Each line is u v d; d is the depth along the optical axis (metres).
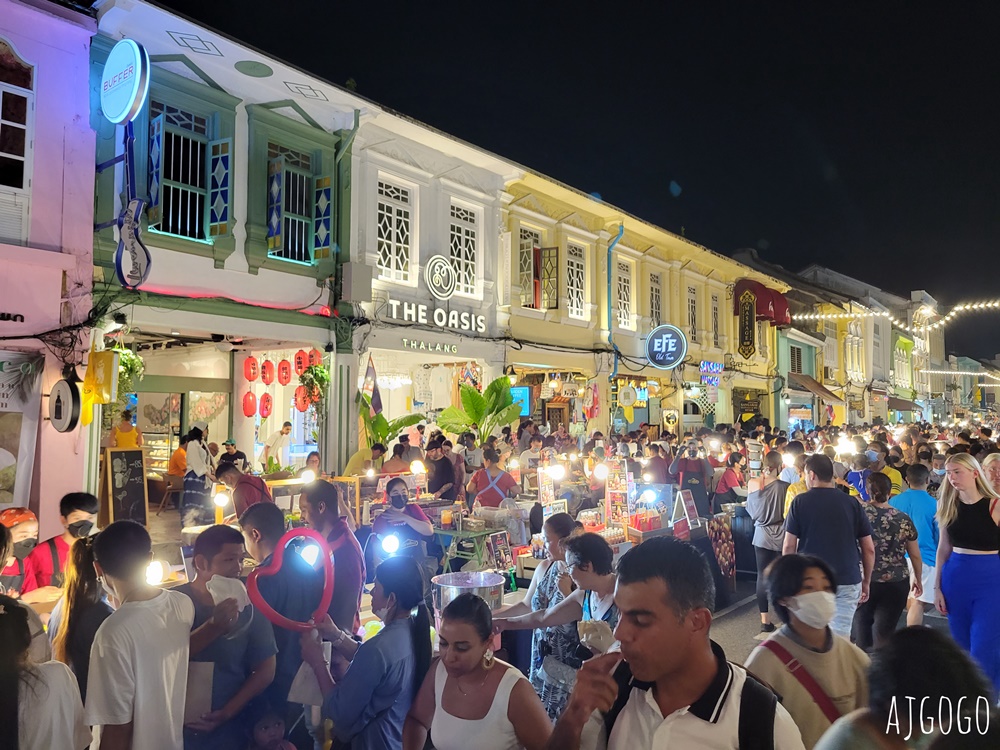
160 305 10.26
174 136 10.73
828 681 2.83
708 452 16.06
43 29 9.14
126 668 2.97
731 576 8.77
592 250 19.84
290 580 3.90
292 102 12.13
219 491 7.93
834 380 38.12
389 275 14.02
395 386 15.74
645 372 21.95
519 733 2.79
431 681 3.06
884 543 5.93
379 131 13.68
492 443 12.48
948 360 72.62
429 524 7.88
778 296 29.11
